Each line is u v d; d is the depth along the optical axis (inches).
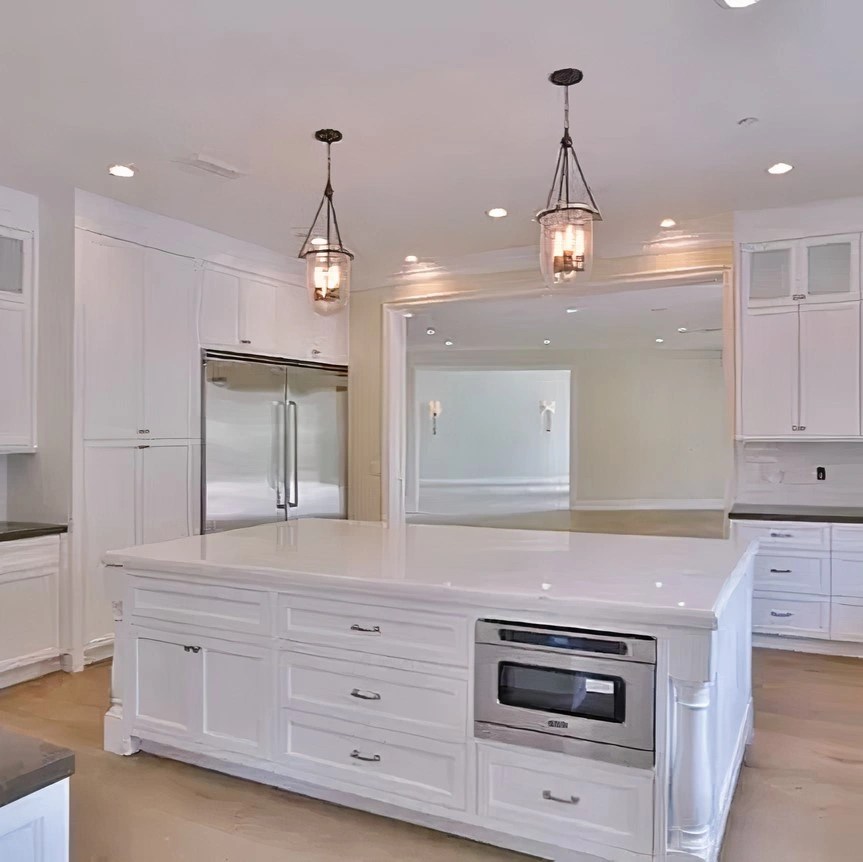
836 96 117.0
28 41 100.3
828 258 176.4
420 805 92.8
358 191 162.6
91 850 90.3
